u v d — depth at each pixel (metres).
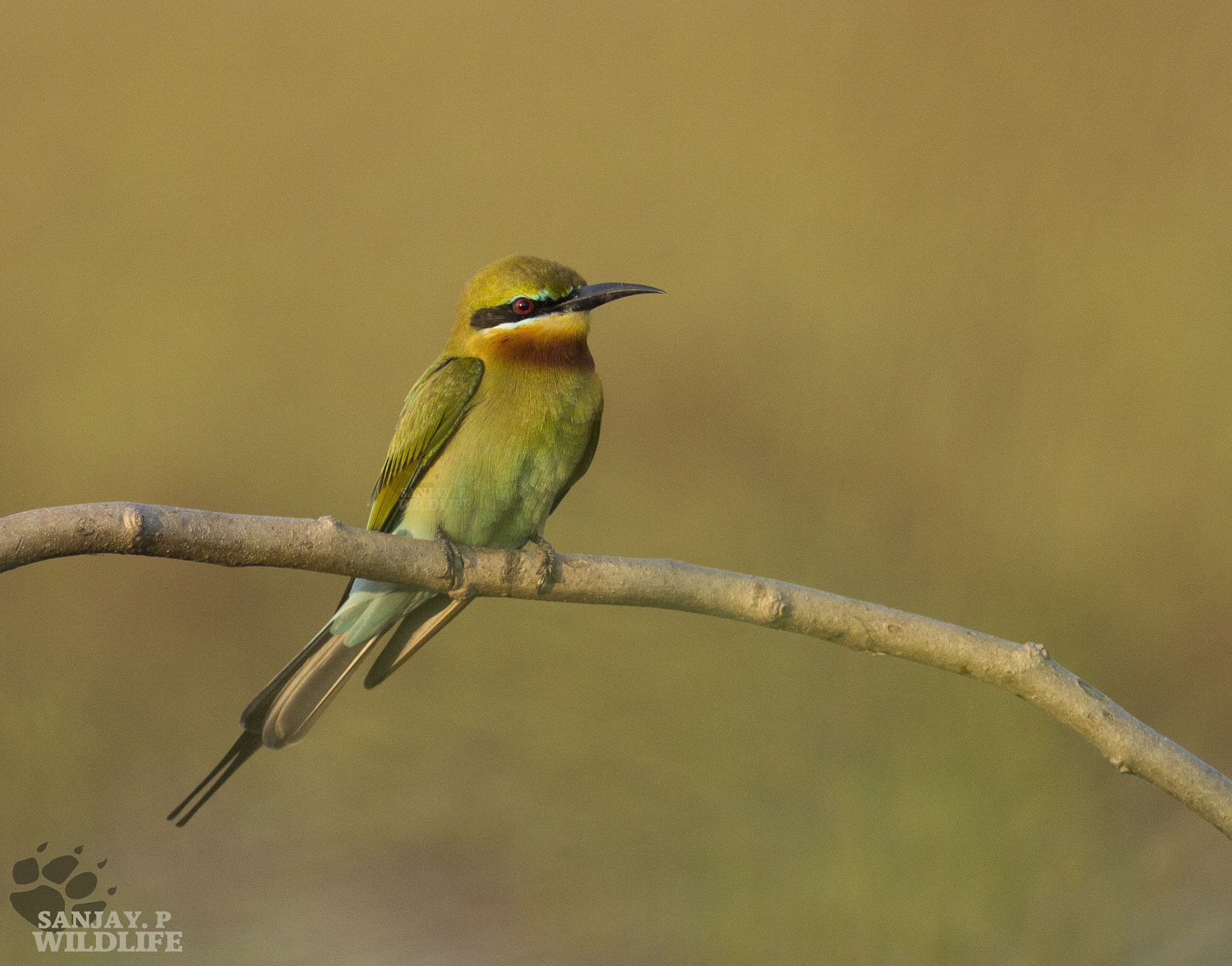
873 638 6.56
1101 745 6.29
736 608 6.72
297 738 8.04
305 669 8.13
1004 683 6.43
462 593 7.03
